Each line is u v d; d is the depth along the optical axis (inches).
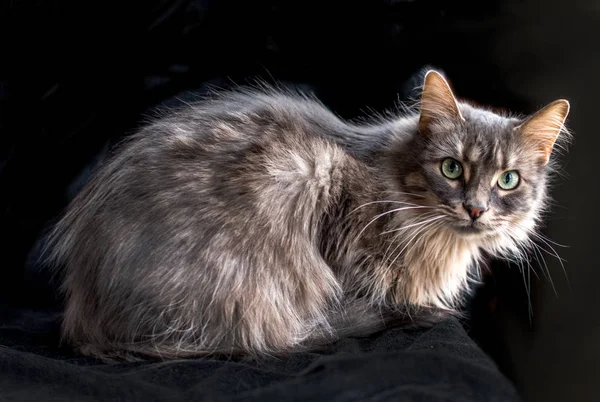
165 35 37.1
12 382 26.9
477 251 32.0
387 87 37.6
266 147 30.5
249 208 29.5
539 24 34.7
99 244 29.9
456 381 26.5
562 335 32.9
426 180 30.3
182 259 28.9
